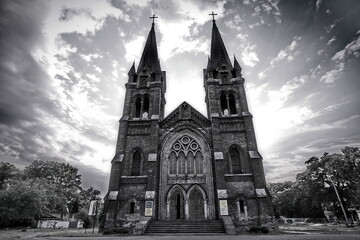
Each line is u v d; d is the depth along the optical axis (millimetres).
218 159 28484
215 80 35844
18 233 27422
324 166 52469
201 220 26203
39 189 43250
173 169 30688
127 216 26516
